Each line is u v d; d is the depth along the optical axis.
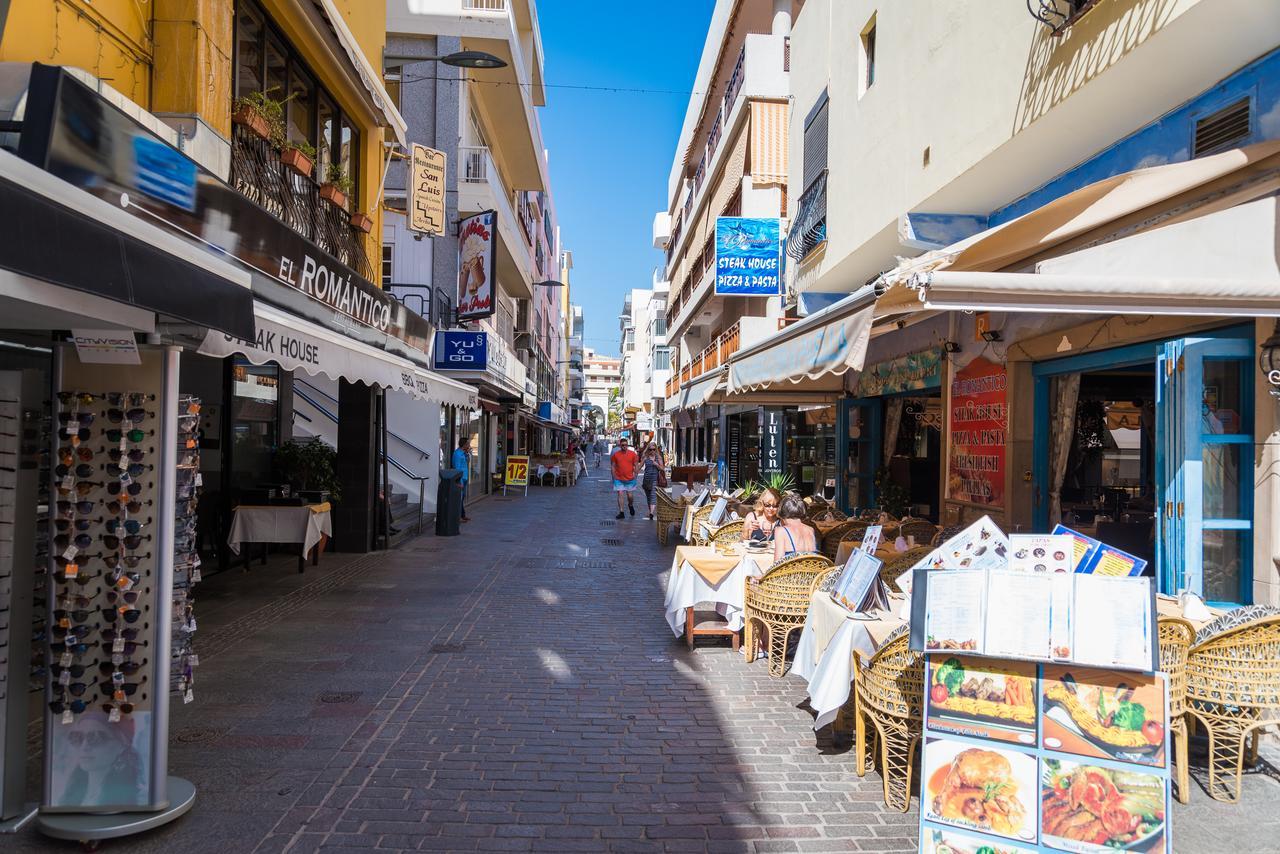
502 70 20.97
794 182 14.68
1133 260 4.58
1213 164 4.47
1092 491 10.16
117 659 3.64
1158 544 5.19
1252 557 4.92
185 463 3.90
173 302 3.10
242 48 7.82
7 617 3.57
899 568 6.55
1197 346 4.94
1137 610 3.06
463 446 17.41
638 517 19.31
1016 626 3.20
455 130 19.27
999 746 3.23
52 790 3.62
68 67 5.10
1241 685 3.98
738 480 27.45
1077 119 6.23
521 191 31.56
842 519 10.07
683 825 3.79
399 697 5.57
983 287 3.79
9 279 2.54
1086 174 7.07
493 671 6.24
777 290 17.55
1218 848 3.56
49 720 3.62
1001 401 8.11
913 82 8.86
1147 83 5.55
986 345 8.45
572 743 4.79
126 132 4.68
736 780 4.30
